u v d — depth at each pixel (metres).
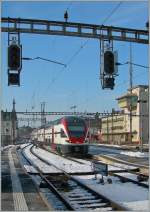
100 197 16.03
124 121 101.00
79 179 22.23
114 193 17.36
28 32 24.91
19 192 16.92
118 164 32.75
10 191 17.20
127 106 95.56
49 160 37.69
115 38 26.23
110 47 20.62
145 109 90.69
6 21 24.30
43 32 25.12
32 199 15.45
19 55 19.66
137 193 17.31
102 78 20.48
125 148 63.06
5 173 24.69
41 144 70.31
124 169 26.83
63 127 43.12
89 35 25.73
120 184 20.45
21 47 19.75
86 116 73.94
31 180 21.25
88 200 15.74
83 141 42.47
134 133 94.06
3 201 14.88
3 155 45.91
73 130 42.66
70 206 13.85
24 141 129.88
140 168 27.33
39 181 21.56
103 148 66.06
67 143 42.34
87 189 18.41
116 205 13.80
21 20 24.62
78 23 25.53
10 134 97.19
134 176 23.62
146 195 16.69
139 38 26.59
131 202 15.06
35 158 41.34
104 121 116.19
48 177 21.86
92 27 25.77
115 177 23.19
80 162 34.66
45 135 60.97
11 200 15.09
